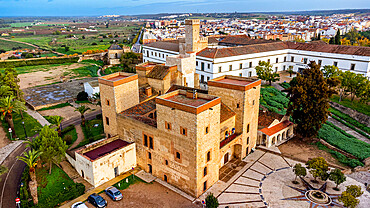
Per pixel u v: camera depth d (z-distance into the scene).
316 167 43.34
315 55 104.50
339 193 43.00
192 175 41.06
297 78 58.69
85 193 42.94
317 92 56.16
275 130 59.12
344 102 81.56
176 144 41.78
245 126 51.53
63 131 65.69
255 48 106.25
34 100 91.31
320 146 58.78
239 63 99.06
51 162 47.62
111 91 50.84
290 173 48.72
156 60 130.62
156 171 47.22
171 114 40.88
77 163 47.69
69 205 40.25
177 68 65.38
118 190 42.00
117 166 47.38
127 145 48.28
